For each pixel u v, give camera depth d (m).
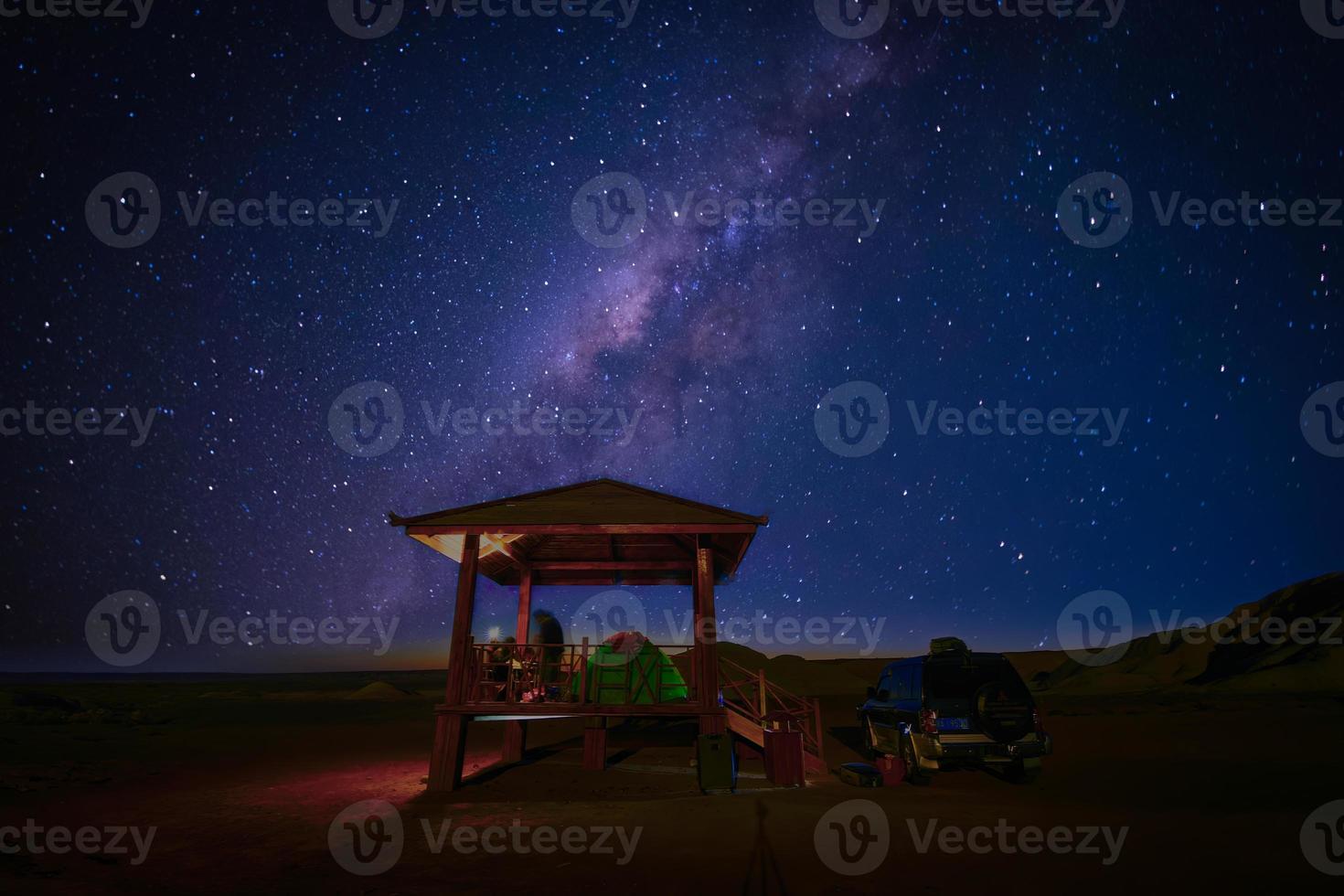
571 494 12.77
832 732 20.25
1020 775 10.73
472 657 12.04
